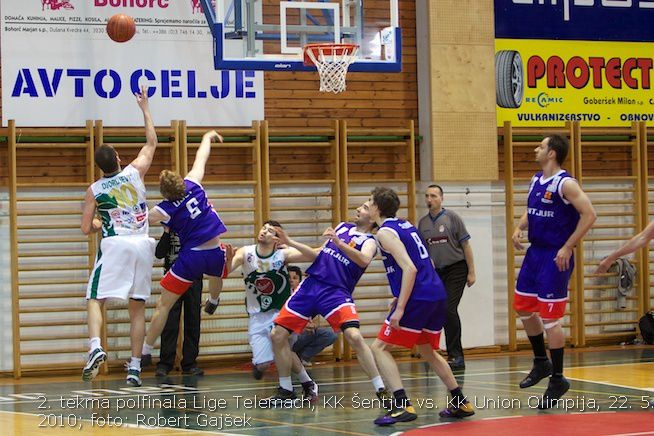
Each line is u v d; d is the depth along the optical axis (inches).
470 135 569.9
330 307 349.1
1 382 474.6
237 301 537.6
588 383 414.6
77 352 505.4
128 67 528.1
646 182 600.7
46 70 517.7
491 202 577.3
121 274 376.5
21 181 510.3
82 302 514.0
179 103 535.2
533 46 591.8
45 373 504.4
